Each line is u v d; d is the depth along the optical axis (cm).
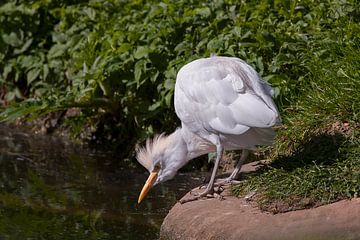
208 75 969
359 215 834
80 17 1465
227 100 949
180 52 1243
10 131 1498
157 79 1259
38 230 1003
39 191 1167
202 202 962
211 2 1298
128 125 1359
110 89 1334
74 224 1028
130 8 1390
